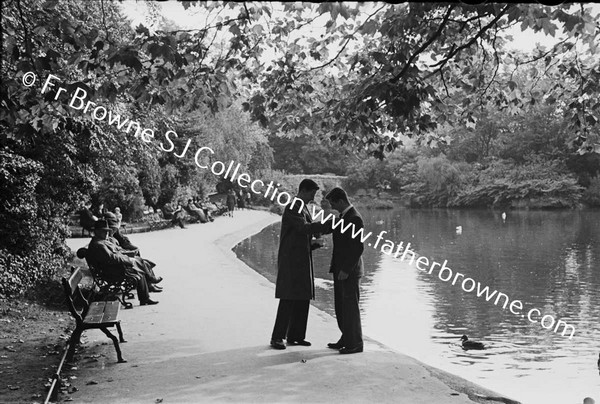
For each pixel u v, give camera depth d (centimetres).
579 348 1058
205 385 648
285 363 734
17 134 819
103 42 790
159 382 660
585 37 939
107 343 836
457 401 602
